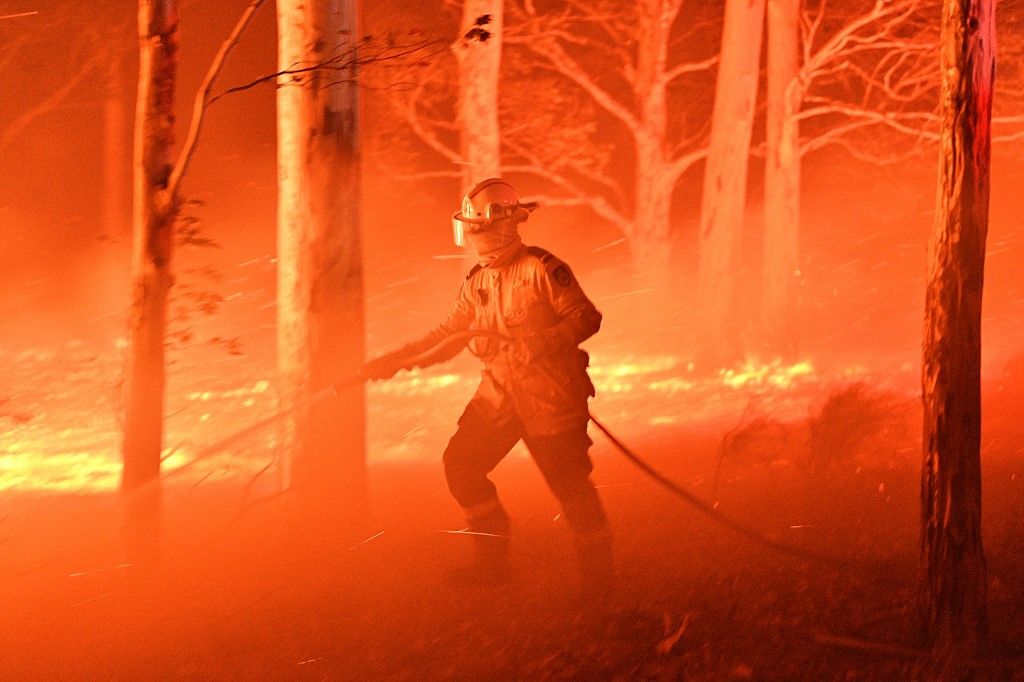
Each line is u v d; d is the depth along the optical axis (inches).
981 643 169.3
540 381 206.4
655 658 181.8
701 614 199.6
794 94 672.4
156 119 205.3
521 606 211.5
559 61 826.2
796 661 176.4
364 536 253.3
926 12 752.3
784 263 661.9
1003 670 164.7
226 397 568.1
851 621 191.5
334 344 249.6
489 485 220.7
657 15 826.8
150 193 205.9
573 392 207.0
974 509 168.9
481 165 708.0
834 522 259.3
